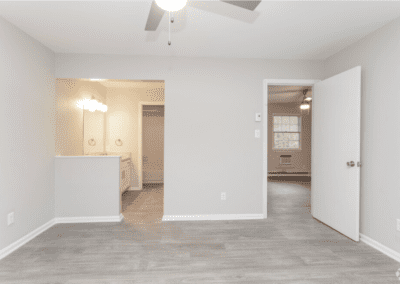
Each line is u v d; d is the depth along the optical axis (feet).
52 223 9.53
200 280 5.72
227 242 7.91
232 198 10.28
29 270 6.14
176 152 10.10
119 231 8.87
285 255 6.99
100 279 5.75
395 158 6.81
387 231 7.07
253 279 5.75
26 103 7.96
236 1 5.07
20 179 7.68
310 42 8.63
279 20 7.02
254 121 10.32
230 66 10.23
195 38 8.29
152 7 4.97
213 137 10.19
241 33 7.89
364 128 8.02
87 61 9.82
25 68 7.89
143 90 16.75
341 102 8.52
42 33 7.95
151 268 6.26
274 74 10.37
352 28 7.48
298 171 24.89
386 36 7.16
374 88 7.60
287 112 24.88
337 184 8.76
